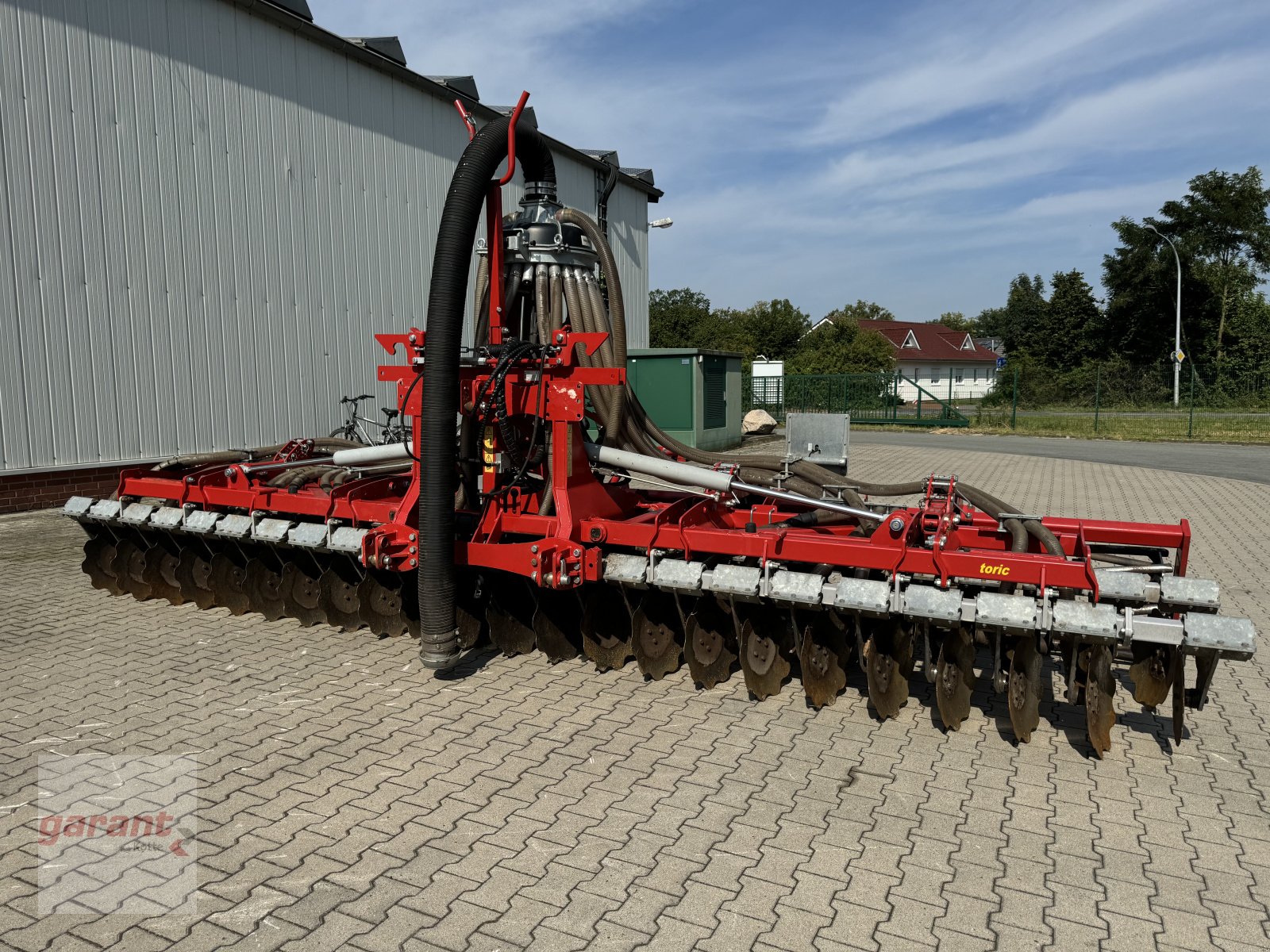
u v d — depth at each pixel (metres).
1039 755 4.04
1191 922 2.83
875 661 4.25
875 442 23.91
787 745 4.10
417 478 5.29
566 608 5.28
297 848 3.20
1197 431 26.67
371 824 3.37
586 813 3.46
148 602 6.36
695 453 6.12
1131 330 47.62
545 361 5.01
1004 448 21.53
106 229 10.01
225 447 11.45
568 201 18.39
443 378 4.55
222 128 11.27
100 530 6.54
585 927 2.78
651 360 17.64
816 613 4.53
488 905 2.88
